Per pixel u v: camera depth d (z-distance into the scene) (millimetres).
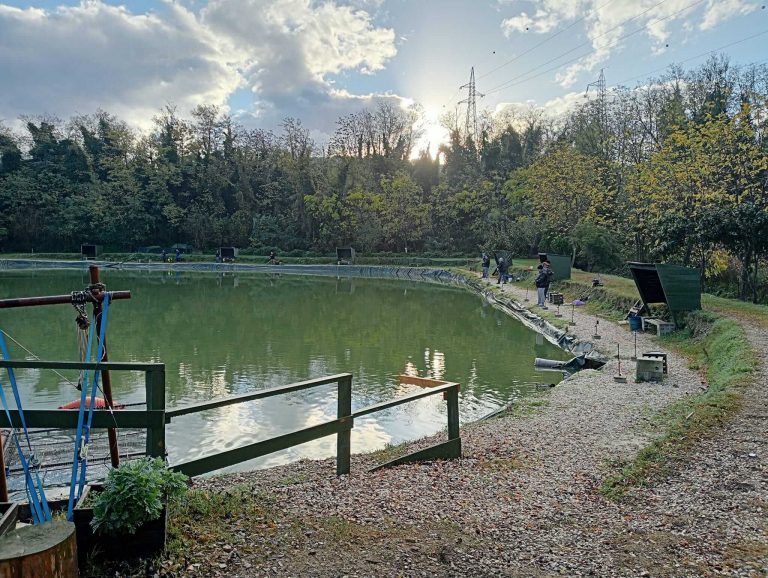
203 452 9188
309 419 10930
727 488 5605
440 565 4023
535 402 10570
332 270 55250
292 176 67062
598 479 6250
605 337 17344
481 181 59312
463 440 8125
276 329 22016
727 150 22469
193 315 25859
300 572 3756
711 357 13383
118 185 67750
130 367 4137
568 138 51344
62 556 2770
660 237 23047
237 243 66062
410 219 59656
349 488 5562
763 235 19828
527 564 4105
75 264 57781
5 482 4191
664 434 7926
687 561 4148
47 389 12773
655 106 37312
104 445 8039
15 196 65625
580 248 35156
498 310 27953
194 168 69688
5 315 25078
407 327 22625
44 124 72938
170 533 3922
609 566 4086
